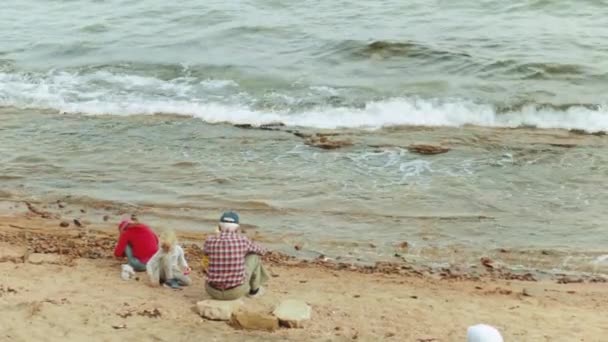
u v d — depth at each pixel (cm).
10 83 2262
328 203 1402
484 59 2389
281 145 1714
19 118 1942
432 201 1417
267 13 3119
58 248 1138
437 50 2492
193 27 2939
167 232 973
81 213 1348
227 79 2270
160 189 1468
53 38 2845
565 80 2208
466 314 942
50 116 1956
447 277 1110
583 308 988
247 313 846
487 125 1898
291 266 1124
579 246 1241
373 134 1795
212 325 844
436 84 2183
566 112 1944
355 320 892
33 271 1017
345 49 2552
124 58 2519
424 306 966
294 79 2258
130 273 1002
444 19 2961
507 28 2816
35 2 3578
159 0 3428
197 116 1944
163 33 2870
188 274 1004
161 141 1753
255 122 1894
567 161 1616
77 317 848
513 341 853
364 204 1400
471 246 1238
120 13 3234
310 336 824
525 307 983
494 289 1059
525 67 2300
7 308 863
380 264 1156
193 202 1403
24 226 1266
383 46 2544
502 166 1588
